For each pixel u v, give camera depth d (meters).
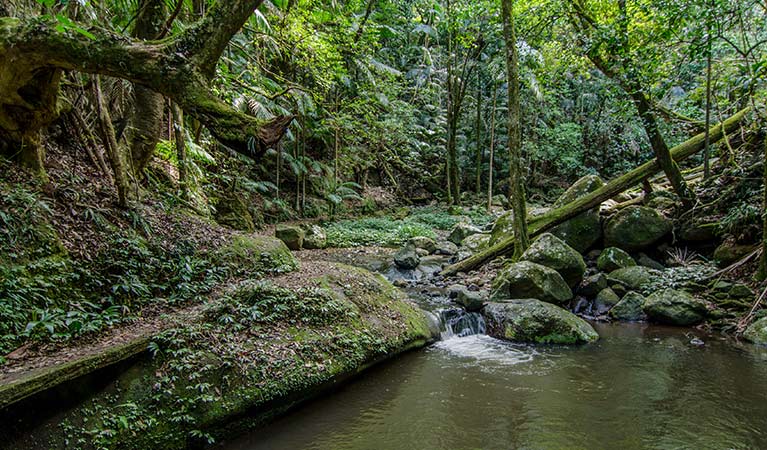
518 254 8.01
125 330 3.87
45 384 2.79
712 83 8.15
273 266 6.29
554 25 8.95
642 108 7.89
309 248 11.70
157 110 6.73
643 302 6.86
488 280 8.14
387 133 16.33
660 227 8.19
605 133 20.56
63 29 3.11
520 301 6.47
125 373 3.35
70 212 4.70
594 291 7.32
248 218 11.23
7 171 4.47
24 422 2.75
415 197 20.78
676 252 8.14
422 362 5.21
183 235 5.84
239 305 4.43
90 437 2.92
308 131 15.37
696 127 10.29
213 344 3.83
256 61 9.23
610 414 3.92
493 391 4.41
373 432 3.64
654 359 5.21
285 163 16.20
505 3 7.71
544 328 5.95
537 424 3.76
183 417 3.27
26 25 3.51
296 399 3.99
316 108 13.70
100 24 4.91
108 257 4.54
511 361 5.23
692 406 4.04
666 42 6.45
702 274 7.11
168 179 7.81
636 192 10.70
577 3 8.05
